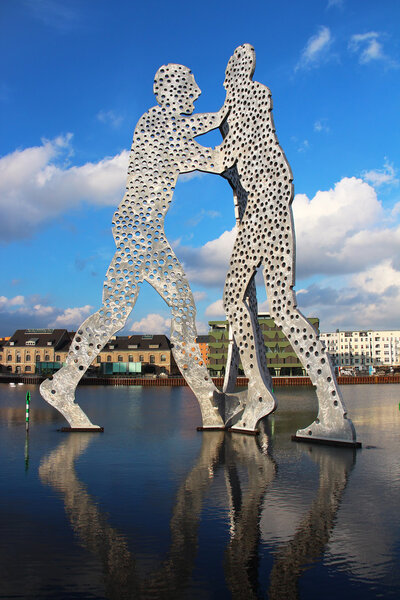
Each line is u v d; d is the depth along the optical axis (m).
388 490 14.12
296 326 22.05
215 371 104.50
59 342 122.88
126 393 65.81
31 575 8.97
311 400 49.62
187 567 9.30
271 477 15.70
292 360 98.62
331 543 10.31
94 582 8.72
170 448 20.92
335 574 8.99
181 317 26.39
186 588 8.54
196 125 26.66
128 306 25.72
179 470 16.73
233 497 13.50
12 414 34.66
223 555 9.79
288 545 10.23
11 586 8.56
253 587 8.55
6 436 24.14
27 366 120.44
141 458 18.78
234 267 25.20
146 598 8.20
